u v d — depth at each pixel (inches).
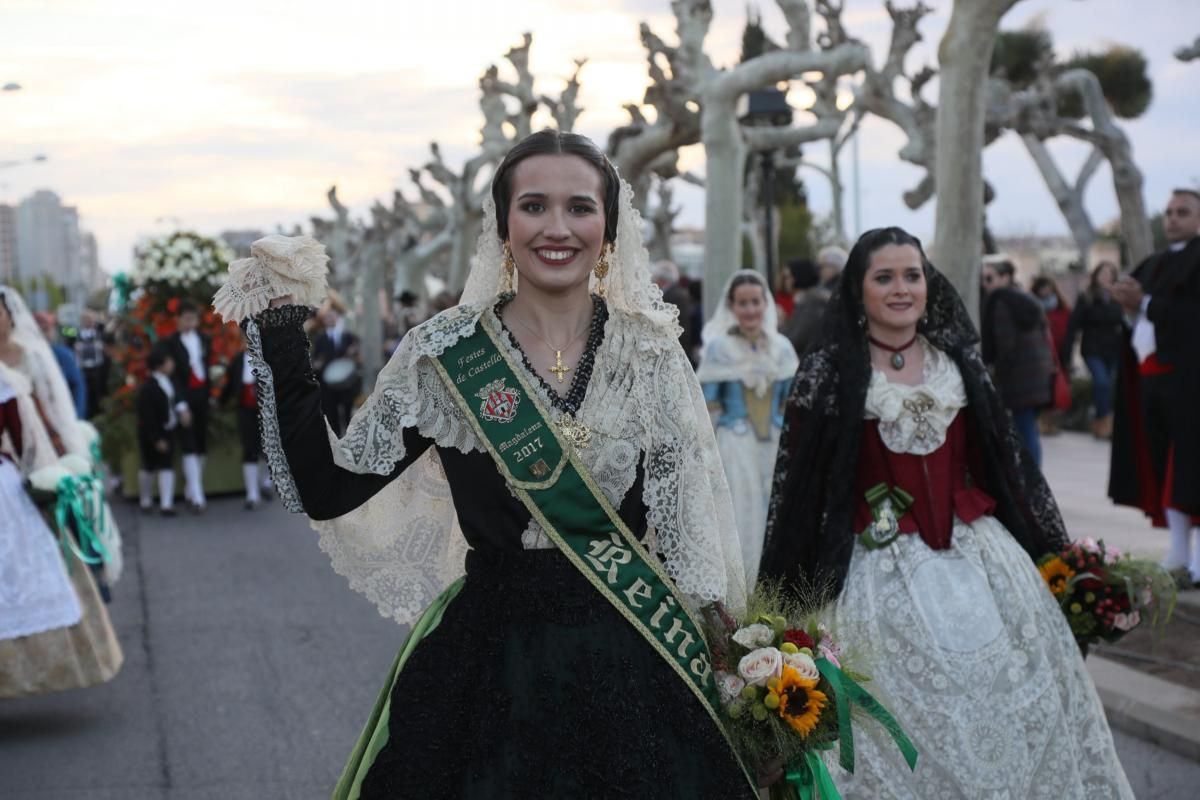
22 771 206.5
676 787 99.8
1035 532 166.2
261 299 103.0
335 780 199.5
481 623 104.0
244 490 557.0
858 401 157.5
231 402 533.6
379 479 107.0
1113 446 306.0
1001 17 313.7
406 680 104.0
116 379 555.8
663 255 946.7
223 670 265.1
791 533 159.6
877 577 154.4
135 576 370.0
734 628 112.8
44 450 235.1
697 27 476.4
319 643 284.5
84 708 241.6
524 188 106.8
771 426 285.3
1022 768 148.2
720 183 479.5
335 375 563.2
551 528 104.1
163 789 196.9
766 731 108.6
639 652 103.7
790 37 484.1
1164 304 281.1
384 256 1231.5
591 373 108.0
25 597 228.4
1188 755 200.7
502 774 98.7
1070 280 1007.0
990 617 151.4
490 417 105.1
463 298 114.7
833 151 802.8
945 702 147.3
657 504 108.0
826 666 112.1
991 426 161.0
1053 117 565.6
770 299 288.8
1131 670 234.4
